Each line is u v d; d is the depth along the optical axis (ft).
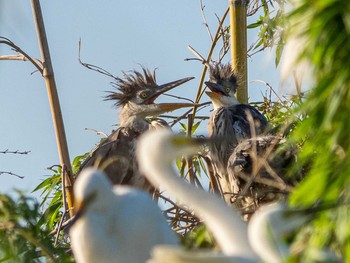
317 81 29.27
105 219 34.42
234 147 54.34
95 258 34.42
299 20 28.94
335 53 28.37
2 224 37.27
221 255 27.94
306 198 29.68
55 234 45.93
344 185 29.22
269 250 28.37
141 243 34.45
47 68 50.67
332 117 28.96
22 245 37.86
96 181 34.35
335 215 28.94
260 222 28.73
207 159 49.78
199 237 37.24
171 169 31.96
